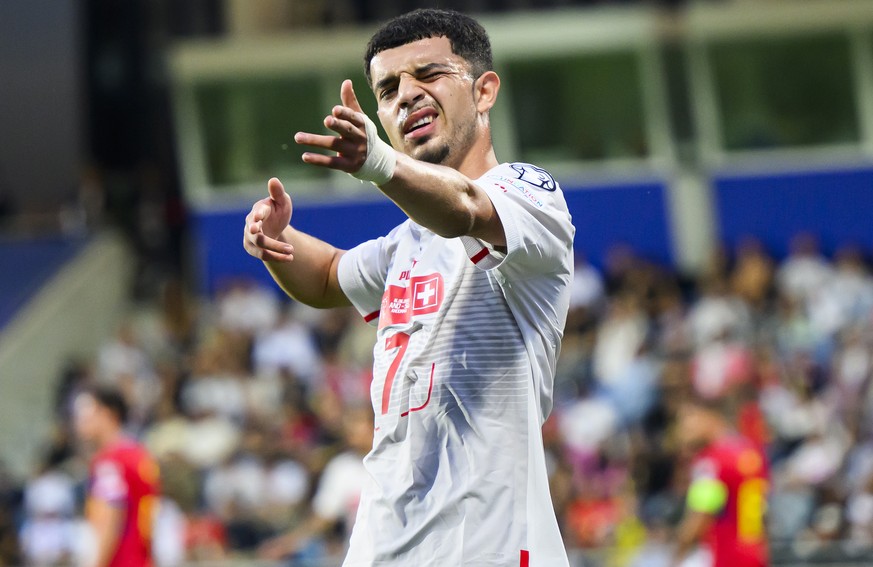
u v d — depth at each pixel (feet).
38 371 175.01
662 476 110.52
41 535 117.08
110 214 203.51
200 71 201.05
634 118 195.62
